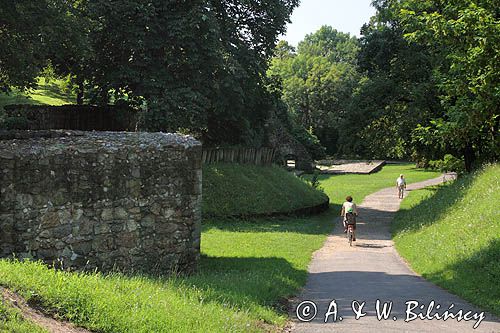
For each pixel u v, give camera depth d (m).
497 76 17.45
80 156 10.15
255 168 29.91
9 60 17.50
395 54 30.88
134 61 25.44
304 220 27.53
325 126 92.00
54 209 9.69
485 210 14.73
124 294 6.94
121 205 10.88
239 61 28.73
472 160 26.55
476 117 18.73
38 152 9.52
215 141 31.88
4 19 16.05
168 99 24.23
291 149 62.12
